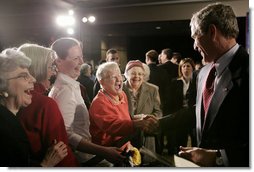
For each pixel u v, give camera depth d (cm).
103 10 274
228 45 97
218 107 96
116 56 206
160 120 139
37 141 110
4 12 256
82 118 127
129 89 150
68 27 262
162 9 266
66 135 114
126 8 274
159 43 269
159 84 171
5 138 100
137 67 150
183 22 259
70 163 113
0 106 101
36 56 118
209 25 96
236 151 96
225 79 96
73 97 121
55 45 124
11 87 106
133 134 136
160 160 132
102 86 137
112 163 129
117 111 136
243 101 94
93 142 134
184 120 139
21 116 109
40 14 258
